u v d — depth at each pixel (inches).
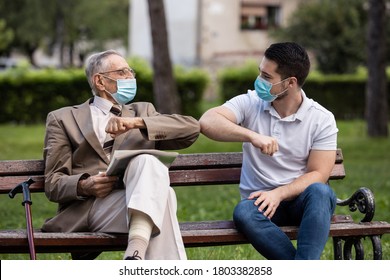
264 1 1823.3
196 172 271.1
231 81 1192.8
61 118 255.6
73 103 1114.7
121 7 2475.4
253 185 262.7
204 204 475.5
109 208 243.1
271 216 247.4
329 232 249.9
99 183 242.8
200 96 1123.9
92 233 237.3
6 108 1109.7
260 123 263.4
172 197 238.8
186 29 1761.8
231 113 263.0
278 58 255.6
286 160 261.0
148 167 233.3
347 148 816.9
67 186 245.0
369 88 906.1
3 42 1704.0
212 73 1738.4
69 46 2432.3
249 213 245.4
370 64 899.4
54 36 2250.2
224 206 466.9
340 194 507.5
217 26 1777.8
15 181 257.9
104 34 2374.5
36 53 2704.2
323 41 1509.6
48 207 442.6
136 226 229.6
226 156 274.4
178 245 235.0
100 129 257.6
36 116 1115.3
